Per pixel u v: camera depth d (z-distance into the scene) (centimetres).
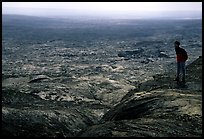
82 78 6488
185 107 1991
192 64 3694
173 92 2400
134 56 13000
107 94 5044
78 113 2602
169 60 11838
